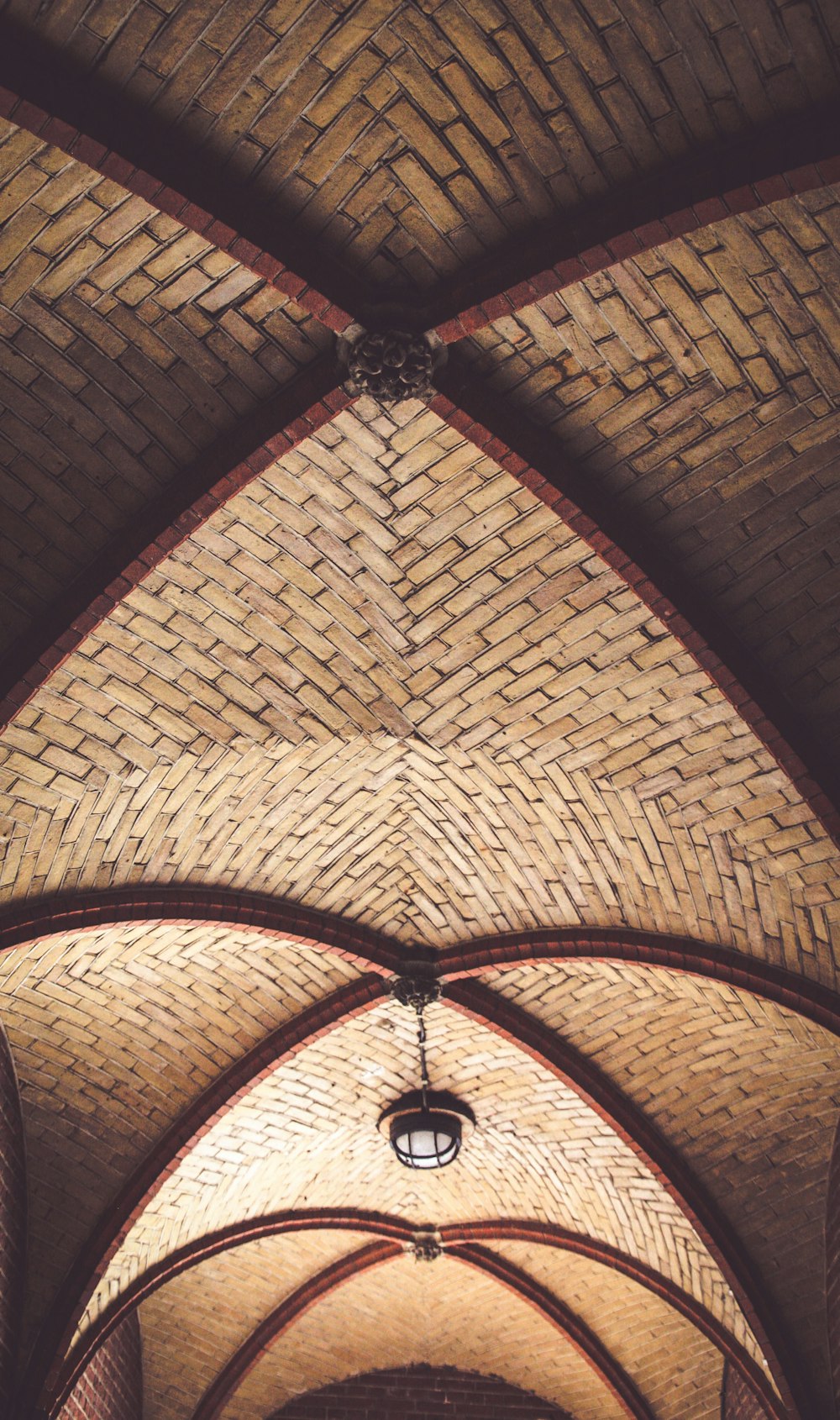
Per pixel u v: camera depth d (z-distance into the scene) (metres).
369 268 5.86
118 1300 11.09
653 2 4.98
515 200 5.62
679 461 6.47
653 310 5.95
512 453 6.34
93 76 5.18
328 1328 14.15
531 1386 14.80
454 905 9.27
